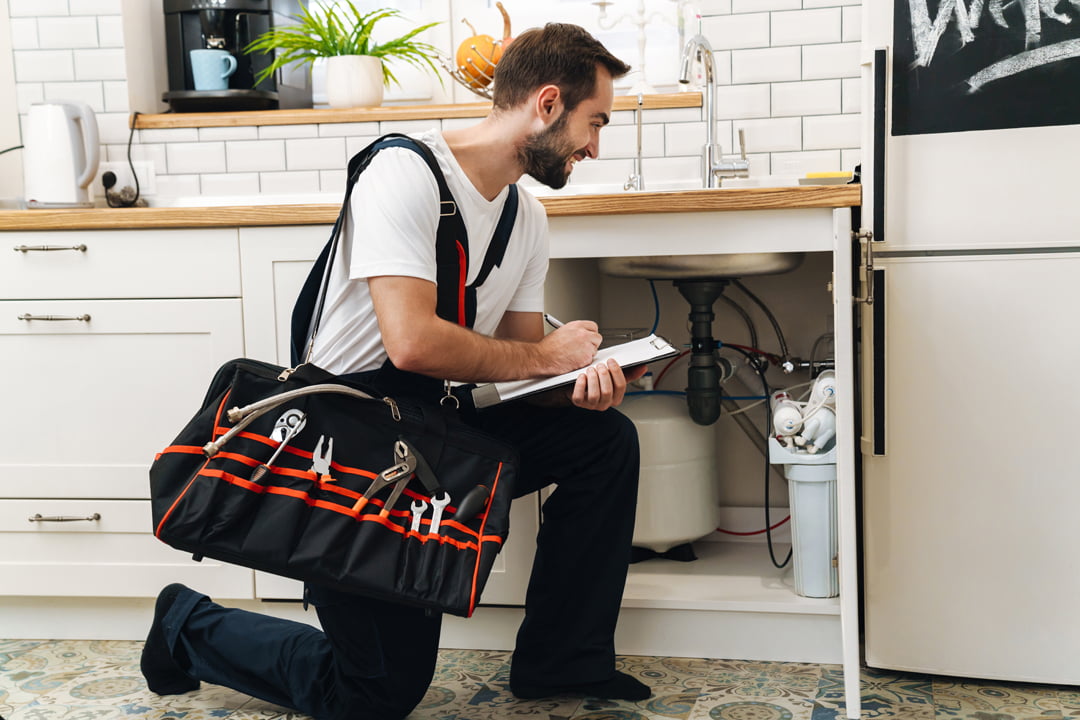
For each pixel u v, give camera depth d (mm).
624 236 1784
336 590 1400
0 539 2059
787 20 2281
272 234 1932
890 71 1752
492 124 1516
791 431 1892
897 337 1783
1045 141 1696
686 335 2508
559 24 1503
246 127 2545
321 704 1598
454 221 1464
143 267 1978
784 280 2438
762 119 2316
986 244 1733
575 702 1729
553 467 1648
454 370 1428
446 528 1341
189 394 1993
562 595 1683
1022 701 1729
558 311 1997
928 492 1795
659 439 2131
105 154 2605
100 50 2578
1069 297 1710
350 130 2514
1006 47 1698
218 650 1684
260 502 1312
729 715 1653
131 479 2016
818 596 1899
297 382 1353
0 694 1822
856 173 2150
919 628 1817
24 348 2025
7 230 1998
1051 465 1741
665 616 1935
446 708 1711
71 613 2117
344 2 2775
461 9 2736
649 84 2572
